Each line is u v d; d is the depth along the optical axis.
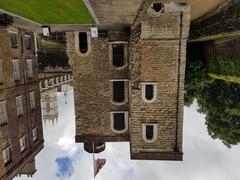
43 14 11.09
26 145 16.77
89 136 16.30
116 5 10.38
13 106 15.40
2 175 13.20
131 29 13.34
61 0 9.16
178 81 12.85
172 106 13.11
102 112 16.14
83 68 15.93
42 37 23.11
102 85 15.98
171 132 13.34
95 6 10.41
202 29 15.09
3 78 14.34
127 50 15.57
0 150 13.13
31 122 17.92
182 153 13.41
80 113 16.25
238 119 20.14
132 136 13.58
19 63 16.58
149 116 13.29
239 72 12.40
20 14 11.09
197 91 20.44
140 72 12.90
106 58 15.75
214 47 15.51
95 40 15.58
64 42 20.44
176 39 12.34
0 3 9.56
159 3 11.54
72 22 12.77
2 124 13.86
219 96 20.44
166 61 12.68
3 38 14.45
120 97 16.08
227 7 11.94
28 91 17.84
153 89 13.02
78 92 16.14
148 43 12.55
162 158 13.53
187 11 11.68
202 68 17.53
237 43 12.48
